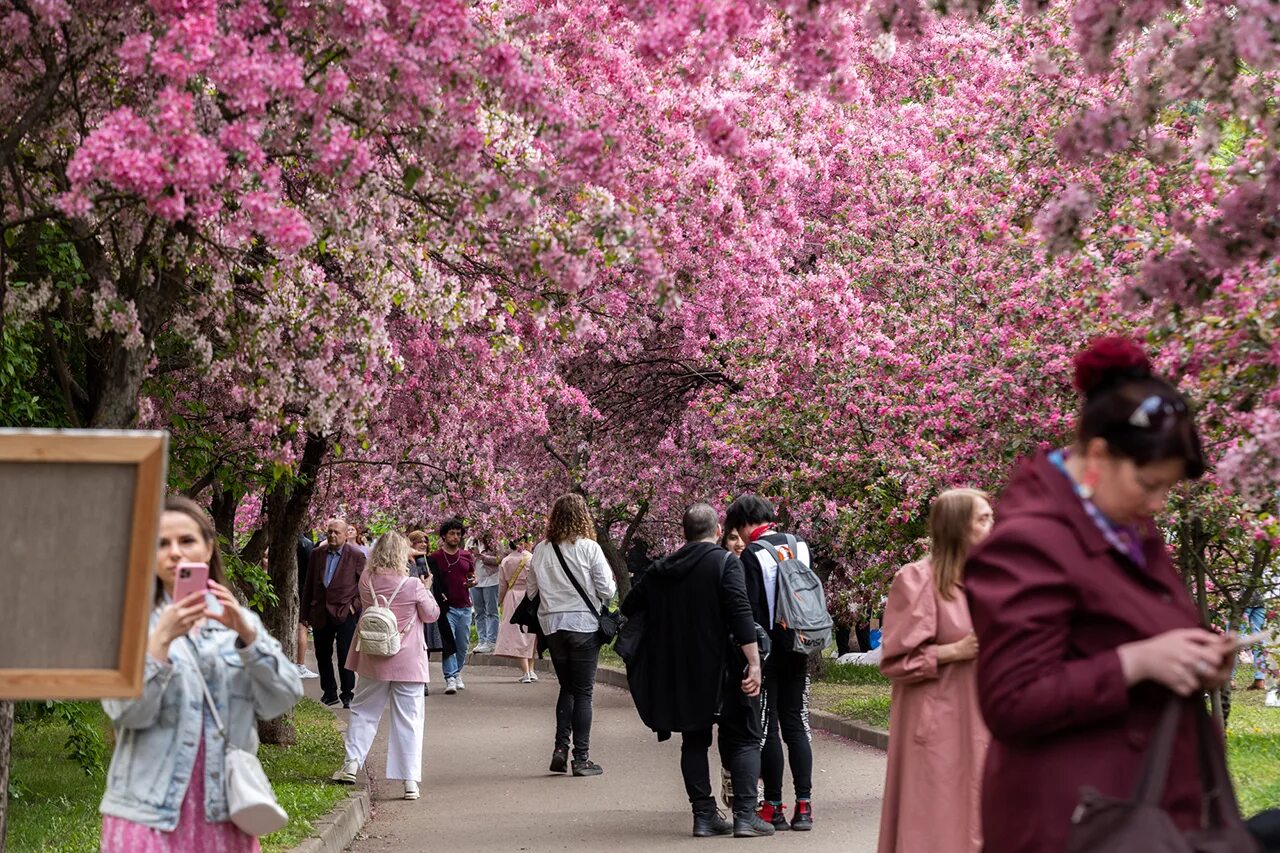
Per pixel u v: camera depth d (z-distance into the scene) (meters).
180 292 11.74
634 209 10.48
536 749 19.62
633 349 28.20
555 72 15.46
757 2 9.36
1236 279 9.54
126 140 8.89
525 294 14.87
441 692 28.39
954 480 17.58
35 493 4.95
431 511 36.47
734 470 24.81
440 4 9.26
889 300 23.09
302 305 12.02
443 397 20.17
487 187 10.02
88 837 12.22
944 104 27.03
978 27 27.70
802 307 22.61
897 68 28.48
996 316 18.06
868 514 20.50
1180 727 4.34
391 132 10.34
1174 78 8.08
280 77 9.34
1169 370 9.79
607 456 31.73
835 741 19.52
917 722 8.88
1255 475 8.59
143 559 4.96
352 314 12.34
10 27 9.71
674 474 30.39
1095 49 8.21
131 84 10.26
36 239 11.09
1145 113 8.23
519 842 13.09
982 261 19.09
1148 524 4.62
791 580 13.24
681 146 18.03
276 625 20.39
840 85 9.11
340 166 9.50
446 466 22.72
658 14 9.24
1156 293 8.34
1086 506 4.46
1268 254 8.00
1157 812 4.06
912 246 22.28
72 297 10.98
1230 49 7.80
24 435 4.91
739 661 12.98
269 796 6.29
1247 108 8.11
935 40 28.19
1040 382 16.42
